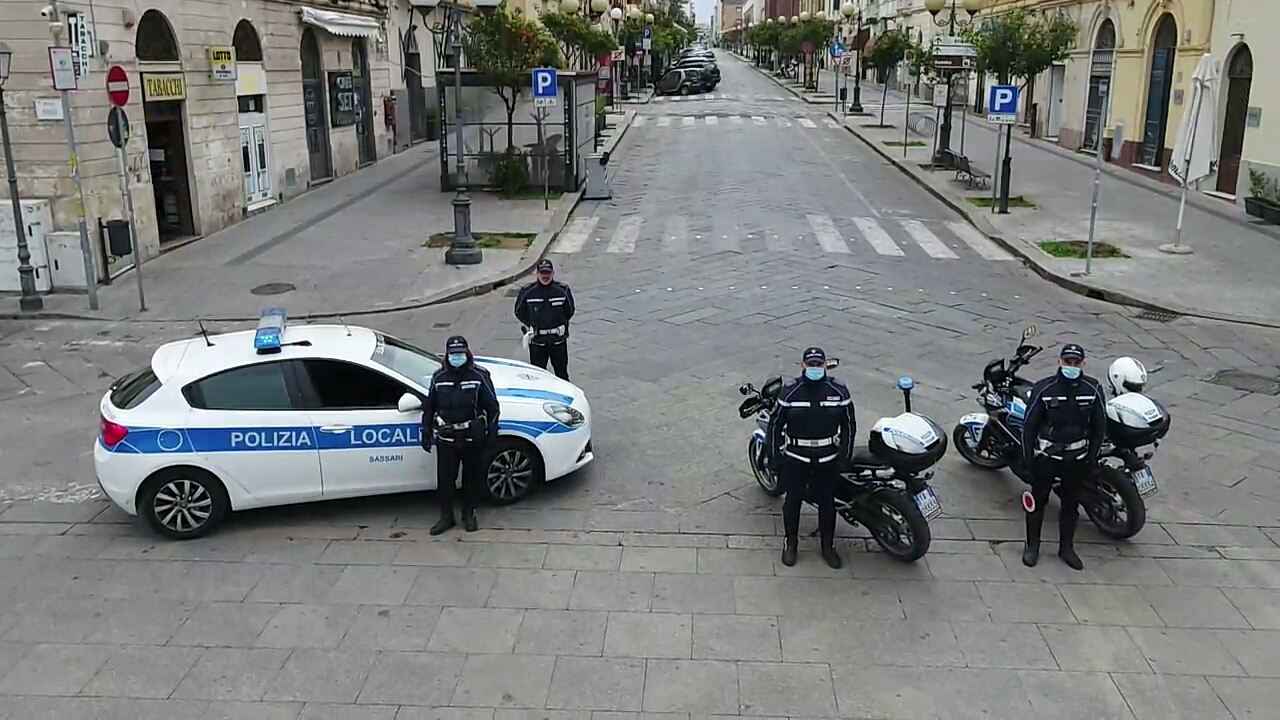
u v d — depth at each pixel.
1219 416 10.08
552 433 8.16
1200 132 16.83
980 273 16.50
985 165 28.05
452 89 23.64
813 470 6.96
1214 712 5.56
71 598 6.75
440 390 7.42
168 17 17.38
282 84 22.56
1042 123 35.06
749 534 7.67
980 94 43.81
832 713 5.54
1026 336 8.84
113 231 14.72
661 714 5.52
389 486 7.88
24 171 14.90
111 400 7.72
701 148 33.06
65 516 7.98
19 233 13.81
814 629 6.36
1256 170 20.72
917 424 7.05
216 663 6.00
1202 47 23.31
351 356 7.80
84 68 14.64
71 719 5.50
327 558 7.28
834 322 13.44
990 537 7.62
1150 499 8.24
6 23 14.38
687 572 7.08
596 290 15.26
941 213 21.89
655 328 13.20
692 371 11.48
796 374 11.32
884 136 35.94
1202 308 14.02
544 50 22.91
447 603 6.66
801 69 77.88
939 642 6.21
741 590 6.83
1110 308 14.35
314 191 24.22
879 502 7.18
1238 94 21.92
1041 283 15.87
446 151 23.72
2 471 8.84
